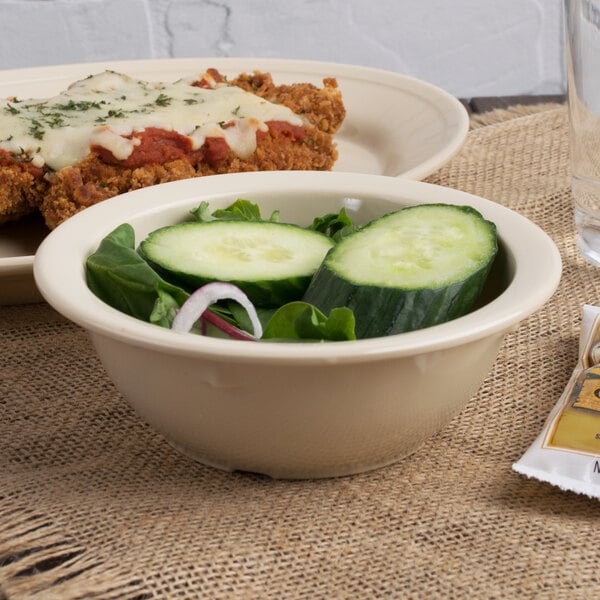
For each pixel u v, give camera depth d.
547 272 0.59
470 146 0.86
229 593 0.56
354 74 0.91
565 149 0.86
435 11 1.43
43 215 0.75
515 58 1.47
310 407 0.57
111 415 0.64
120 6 1.35
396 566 0.57
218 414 0.58
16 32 1.34
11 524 0.58
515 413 0.64
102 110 0.78
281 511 0.59
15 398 0.66
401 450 0.60
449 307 0.59
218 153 0.76
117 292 0.60
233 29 1.39
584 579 0.56
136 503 0.59
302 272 0.61
